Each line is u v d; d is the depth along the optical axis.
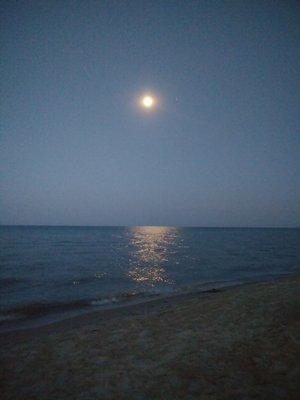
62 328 8.39
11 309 11.11
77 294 13.95
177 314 8.58
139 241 65.62
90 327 7.84
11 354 6.04
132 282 17.44
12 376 4.94
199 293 13.48
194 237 88.56
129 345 6.11
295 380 4.17
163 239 75.81
